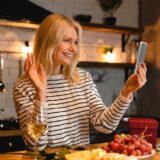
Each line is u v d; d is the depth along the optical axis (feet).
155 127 5.28
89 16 12.16
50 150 5.14
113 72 13.44
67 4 12.49
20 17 10.35
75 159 4.26
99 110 5.90
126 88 5.38
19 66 11.35
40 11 10.71
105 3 13.10
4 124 10.03
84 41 12.76
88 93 6.11
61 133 5.71
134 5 13.93
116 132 10.78
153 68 13.24
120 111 5.49
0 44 11.06
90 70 12.93
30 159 4.58
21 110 5.39
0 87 10.83
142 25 13.84
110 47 13.29
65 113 5.80
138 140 4.76
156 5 13.09
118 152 4.58
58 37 5.61
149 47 13.43
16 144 9.65
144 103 13.67
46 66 5.77
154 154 4.75
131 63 13.14
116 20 13.53
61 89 5.89
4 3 10.23
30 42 11.54
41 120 4.41
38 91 4.79
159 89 12.92
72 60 5.95
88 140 6.06
